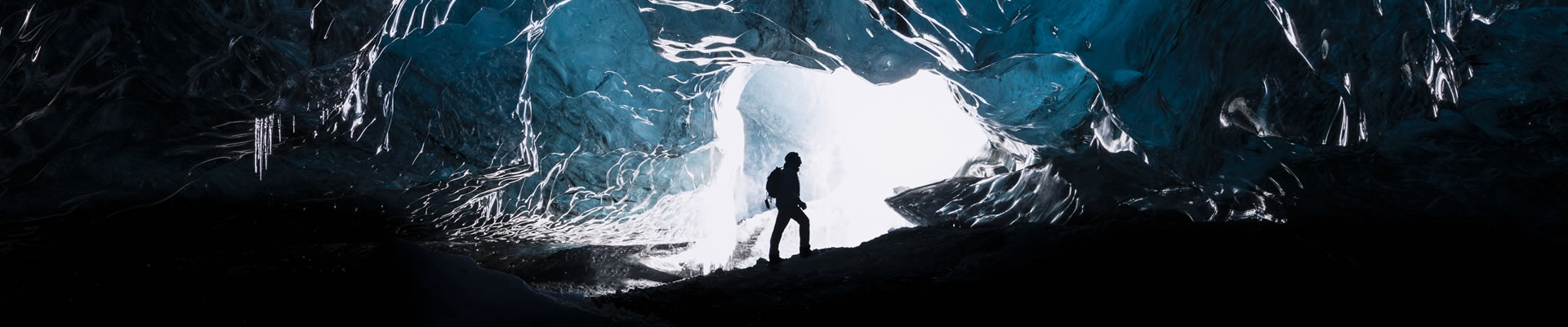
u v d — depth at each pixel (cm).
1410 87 470
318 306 321
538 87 714
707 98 871
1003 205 930
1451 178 502
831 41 666
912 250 610
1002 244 561
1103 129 727
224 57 473
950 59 652
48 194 420
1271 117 525
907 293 418
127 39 423
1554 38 418
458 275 317
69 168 425
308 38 513
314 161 578
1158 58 549
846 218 1199
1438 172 503
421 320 280
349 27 531
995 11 581
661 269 912
